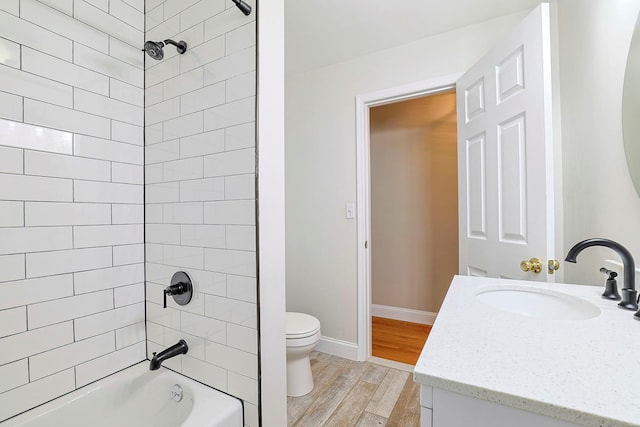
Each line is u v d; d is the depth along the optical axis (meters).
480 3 1.67
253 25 1.04
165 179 1.30
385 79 2.14
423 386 0.55
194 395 1.13
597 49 1.21
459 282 1.15
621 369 0.52
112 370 1.27
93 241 1.21
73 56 1.15
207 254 1.17
